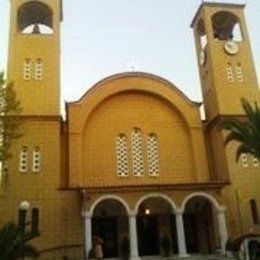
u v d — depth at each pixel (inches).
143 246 1274.6
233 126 1041.5
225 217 1225.4
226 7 1534.2
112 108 1390.3
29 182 1194.6
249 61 1469.0
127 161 1341.0
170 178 1344.7
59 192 1197.1
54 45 1357.0
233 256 1026.7
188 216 1337.4
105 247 1251.8
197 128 1396.4
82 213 1145.4
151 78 1428.4
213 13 1518.2
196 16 1584.6
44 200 1185.4
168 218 1301.7
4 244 736.3
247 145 994.7
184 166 1369.3
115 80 1400.1
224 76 1425.9
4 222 1143.6
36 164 1218.0
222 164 1327.5
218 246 1219.9
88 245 1104.8
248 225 1245.7
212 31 1487.5
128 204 1158.3
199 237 1312.7
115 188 1158.3
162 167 1355.8
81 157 1284.4
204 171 1343.5
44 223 1165.7
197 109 1419.8
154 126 1398.9
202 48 1557.6
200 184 1198.9
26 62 1326.3
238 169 1301.7
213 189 1217.4
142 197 1171.3
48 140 1240.8
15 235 755.4
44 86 1296.8
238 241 994.1
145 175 1333.7
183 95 1428.4
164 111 1424.7
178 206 1178.0
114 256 1247.5
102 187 1150.3
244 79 1438.2
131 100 1412.4
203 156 1362.0
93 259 1085.8
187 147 1392.7
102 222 1274.6
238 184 1283.2
